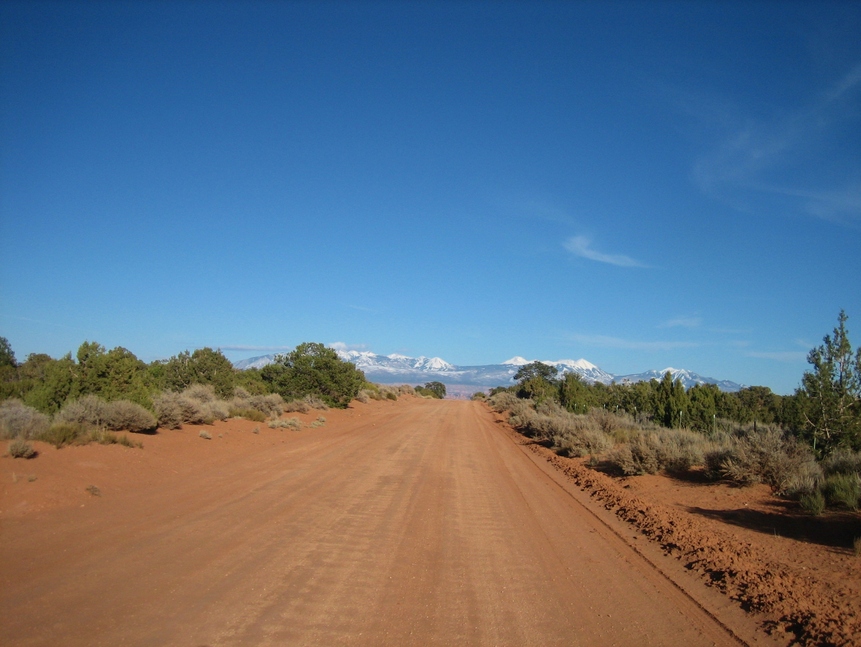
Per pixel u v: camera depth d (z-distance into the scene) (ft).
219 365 106.52
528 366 360.89
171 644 16.57
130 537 26.73
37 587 20.02
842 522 33.22
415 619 19.85
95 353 59.26
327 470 51.08
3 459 34.96
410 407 190.08
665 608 22.27
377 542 29.35
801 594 22.74
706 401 91.91
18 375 100.63
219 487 40.09
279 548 26.89
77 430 44.60
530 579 25.13
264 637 17.47
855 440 50.21
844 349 52.44
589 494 47.88
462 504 40.65
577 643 18.78
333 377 137.28
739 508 39.01
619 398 135.23
